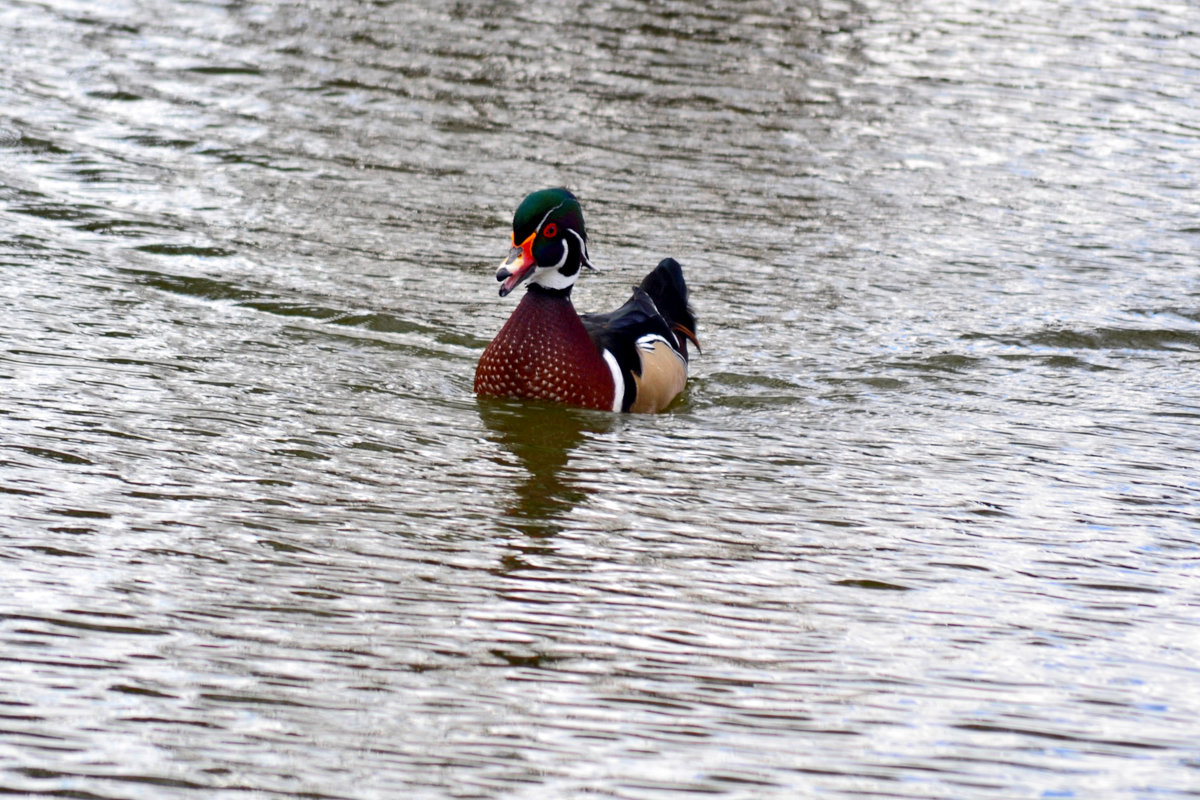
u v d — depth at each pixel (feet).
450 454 39.27
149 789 22.49
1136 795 23.93
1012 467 40.70
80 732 23.95
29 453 36.32
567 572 31.91
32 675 25.63
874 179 69.46
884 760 24.63
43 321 46.75
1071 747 25.41
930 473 40.01
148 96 73.15
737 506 36.76
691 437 42.32
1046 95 83.20
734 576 32.30
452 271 55.31
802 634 29.45
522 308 44.14
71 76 75.25
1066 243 62.59
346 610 29.19
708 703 26.30
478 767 23.68
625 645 28.48
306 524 33.55
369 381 44.83
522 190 64.69
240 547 31.91
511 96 77.51
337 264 54.85
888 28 95.66
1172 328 54.03
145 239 55.47
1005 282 57.93
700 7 97.96
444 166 66.95
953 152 73.72
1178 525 36.76
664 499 37.04
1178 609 31.63
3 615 27.73
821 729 25.57
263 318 49.37
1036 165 72.43
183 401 41.32
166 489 34.88
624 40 89.40
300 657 27.07
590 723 25.30
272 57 81.25
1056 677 28.12
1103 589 32.58
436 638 28.25
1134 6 103.45
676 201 64.85
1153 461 41.63
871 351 50.60
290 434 39.58
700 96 79.87
